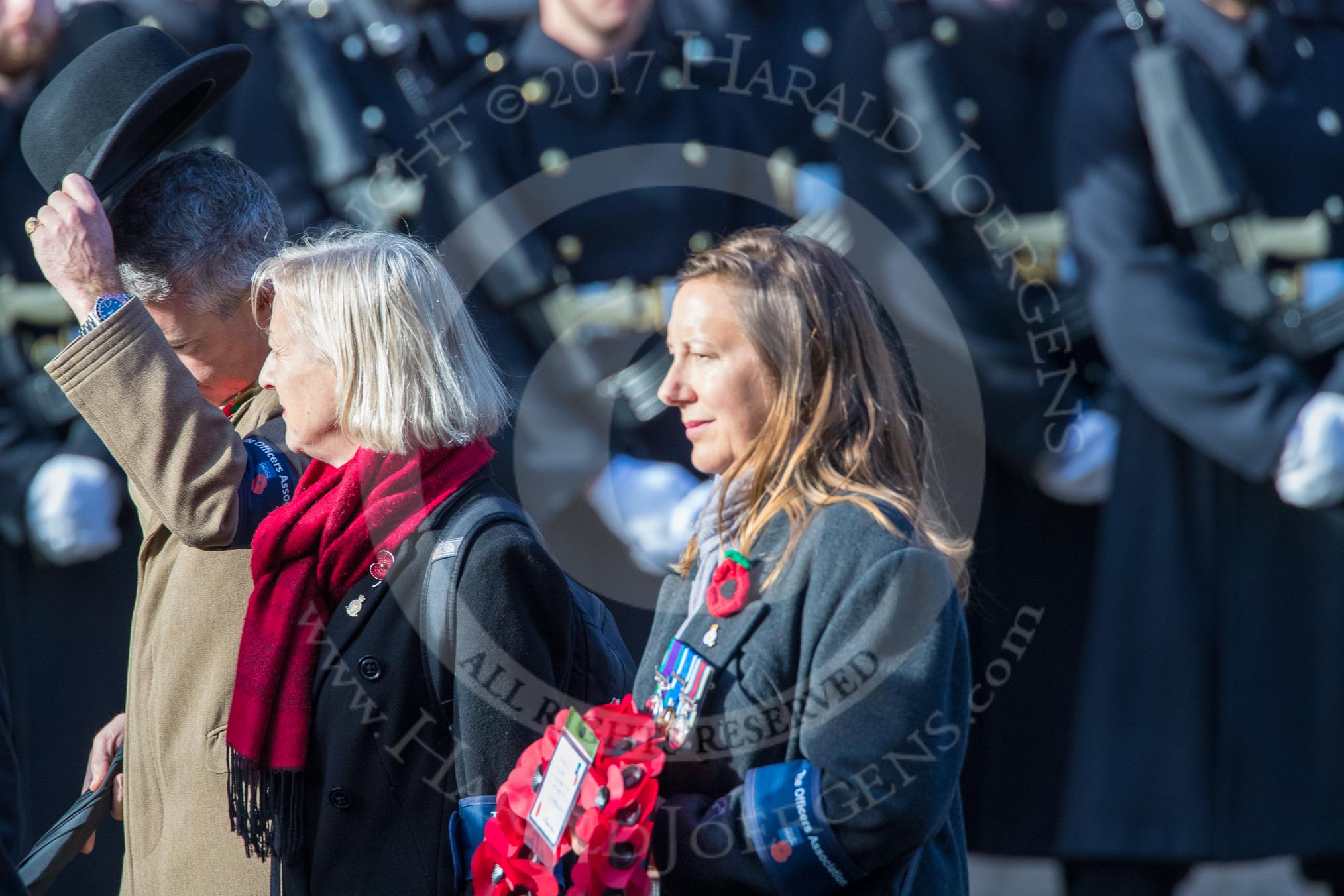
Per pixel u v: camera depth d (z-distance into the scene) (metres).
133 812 7.13
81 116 7.23
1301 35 11.55
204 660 6.80
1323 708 11.68
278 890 6.54
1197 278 11.46
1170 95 11.38
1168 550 11.68
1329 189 11.52
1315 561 11.61
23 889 5.98
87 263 6.68
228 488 6.55
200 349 7.30
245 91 11.24
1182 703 11.70
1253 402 11.36
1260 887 13.61
